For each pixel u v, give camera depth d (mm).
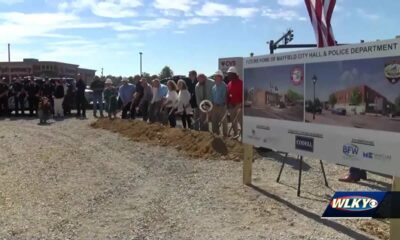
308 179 9039
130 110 18047
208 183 8703
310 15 8898
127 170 9984
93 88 22547
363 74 5742
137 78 18188
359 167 5891
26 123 20094
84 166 10469
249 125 8352
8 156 11875
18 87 23422
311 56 6699
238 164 10484
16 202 7465
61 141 14523
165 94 16016
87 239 5824
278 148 7605
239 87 12414
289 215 6730
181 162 10812
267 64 7770
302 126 6977
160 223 6430
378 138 5570
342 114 6145
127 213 6883
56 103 22891
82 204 7359
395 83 5289
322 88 6512
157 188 8375
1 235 5941
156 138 13883
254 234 5977
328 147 6457
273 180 8945
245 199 7586
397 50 5246
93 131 16812
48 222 6469
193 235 5965
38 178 9250
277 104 7559
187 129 13570
